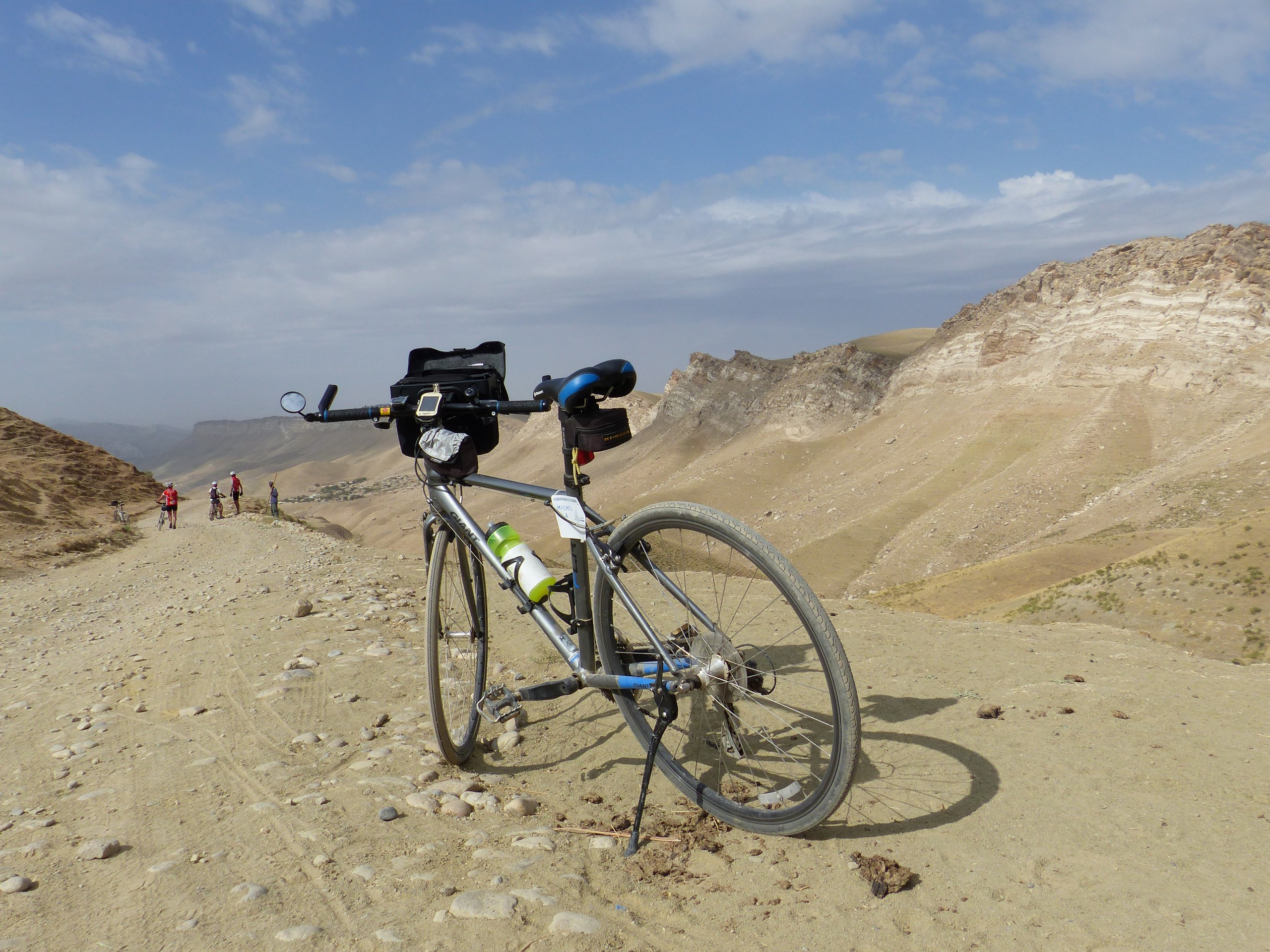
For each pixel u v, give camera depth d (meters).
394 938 1.94
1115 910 2.05
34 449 52.00
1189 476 110.44
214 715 3.98
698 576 2.69
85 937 1.96
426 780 3.05
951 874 2.26
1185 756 3.00
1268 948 1.83
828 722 3.44
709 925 2.04
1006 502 126.12
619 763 3.18
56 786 3.12
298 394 3.05
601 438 2.66
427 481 3.23
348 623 6.10
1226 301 148.75
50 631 9.84
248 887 2.19
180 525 35.00
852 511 155.00
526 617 5.89
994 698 3.76
